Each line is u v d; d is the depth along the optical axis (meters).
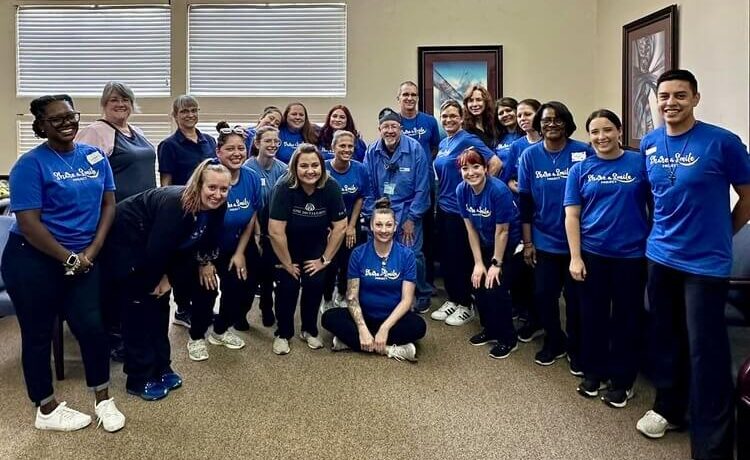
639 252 2.50
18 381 2.99
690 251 2.12
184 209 2.47
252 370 3.10
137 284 2.66
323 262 3.37
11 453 2.27
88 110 5.75
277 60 5.64
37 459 2.22
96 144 3.14
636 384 2.87
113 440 2.37
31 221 2.26
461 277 3.89
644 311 2.64
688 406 2.33
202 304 3.15
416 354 3.33
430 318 4.01
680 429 2.39
